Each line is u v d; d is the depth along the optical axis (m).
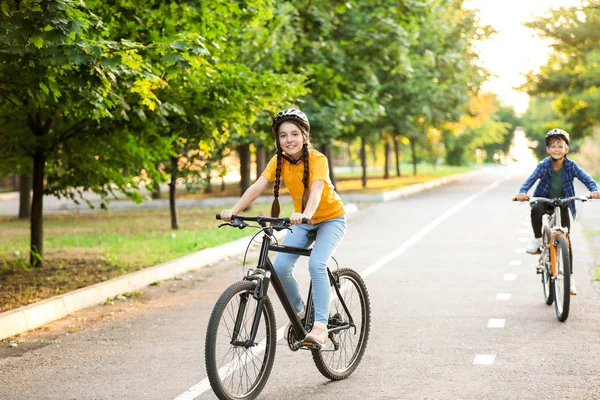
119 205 47.31
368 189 52.66
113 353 10.96
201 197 51.19
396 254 21.42
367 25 34.38
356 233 27.28
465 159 134.62
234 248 23.06
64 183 19.95
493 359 10.09
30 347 11.48
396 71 36.44
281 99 19.28
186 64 13.03
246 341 8.22
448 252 21.55
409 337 11.51
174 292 16.34
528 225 28.34
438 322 12.53
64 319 13.56
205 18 17.19
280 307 14.04
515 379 9.13
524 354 10.30
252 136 31.34
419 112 48.81
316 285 8.75
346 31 34.91
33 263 19.48
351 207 38.47
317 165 8.62
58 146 18.92
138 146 19.36
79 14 12.28
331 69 32.84
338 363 9.45
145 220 35.50
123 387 9.20
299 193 8.81
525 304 13.87
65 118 18.50
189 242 24.23
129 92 14.95
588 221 29.28
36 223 19.59
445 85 50.78
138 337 11.97
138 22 16.95
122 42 12.87
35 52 12.48
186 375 9.67
